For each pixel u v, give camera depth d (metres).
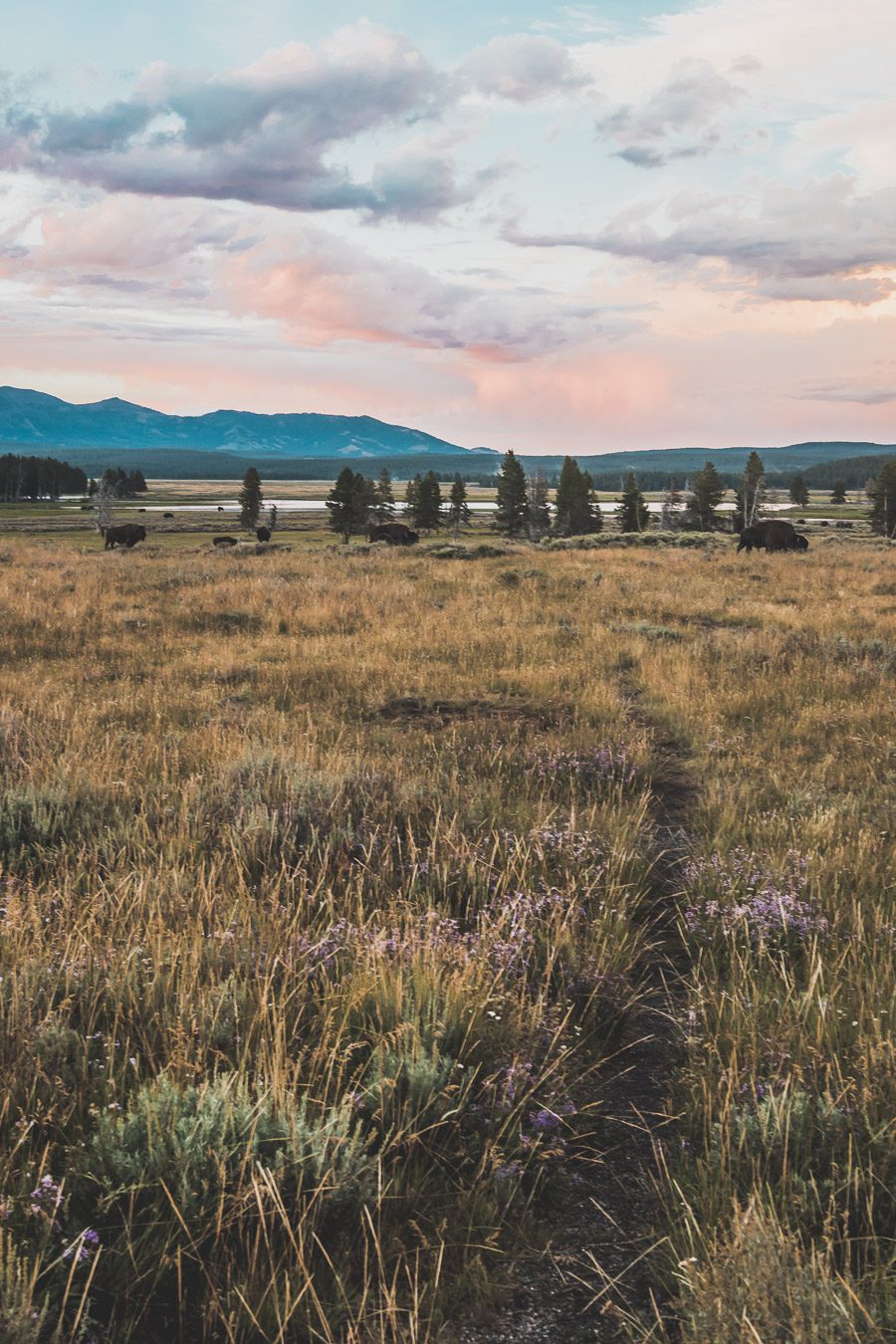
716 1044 3.23
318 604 16.91
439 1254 2.17
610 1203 2.63
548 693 10.30
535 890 4.69
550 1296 2.26
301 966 3.64
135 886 4.34
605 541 51.47
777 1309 1.99
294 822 5.58
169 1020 3.08
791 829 5.76
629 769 7.29
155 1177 2.42
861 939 4.13
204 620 15.56
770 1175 2.59
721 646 12.94
